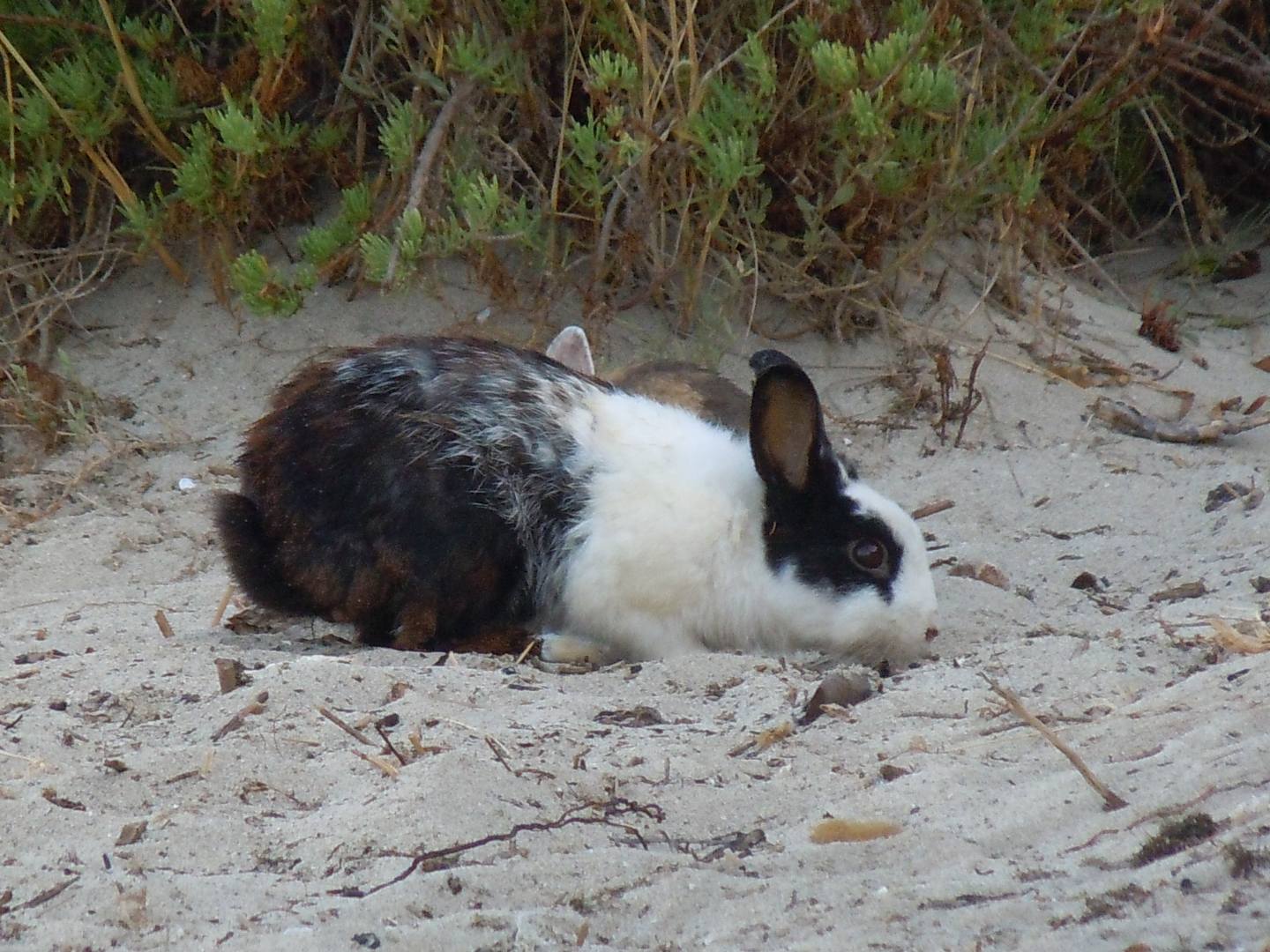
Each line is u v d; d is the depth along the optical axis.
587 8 13.80
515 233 13.63
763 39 14.24
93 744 7.70
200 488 13.30
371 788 7.07
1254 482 12.66
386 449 9.48
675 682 8.82
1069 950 5.55
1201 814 6.29
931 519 12.67
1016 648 8.92
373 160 15.43
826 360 14.87
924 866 6.39
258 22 13.60
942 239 15.93
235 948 5.85
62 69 14.43
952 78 13.56
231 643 9.75
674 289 14.82
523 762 7.26
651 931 6.03
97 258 15.27
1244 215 18.56
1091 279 17.20
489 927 5.97
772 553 9.78
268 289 13.88
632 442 9.87
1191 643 8.70
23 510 13.09
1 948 5.88
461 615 9.70
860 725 7.89
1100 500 12.68
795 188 14.49
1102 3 15.15
